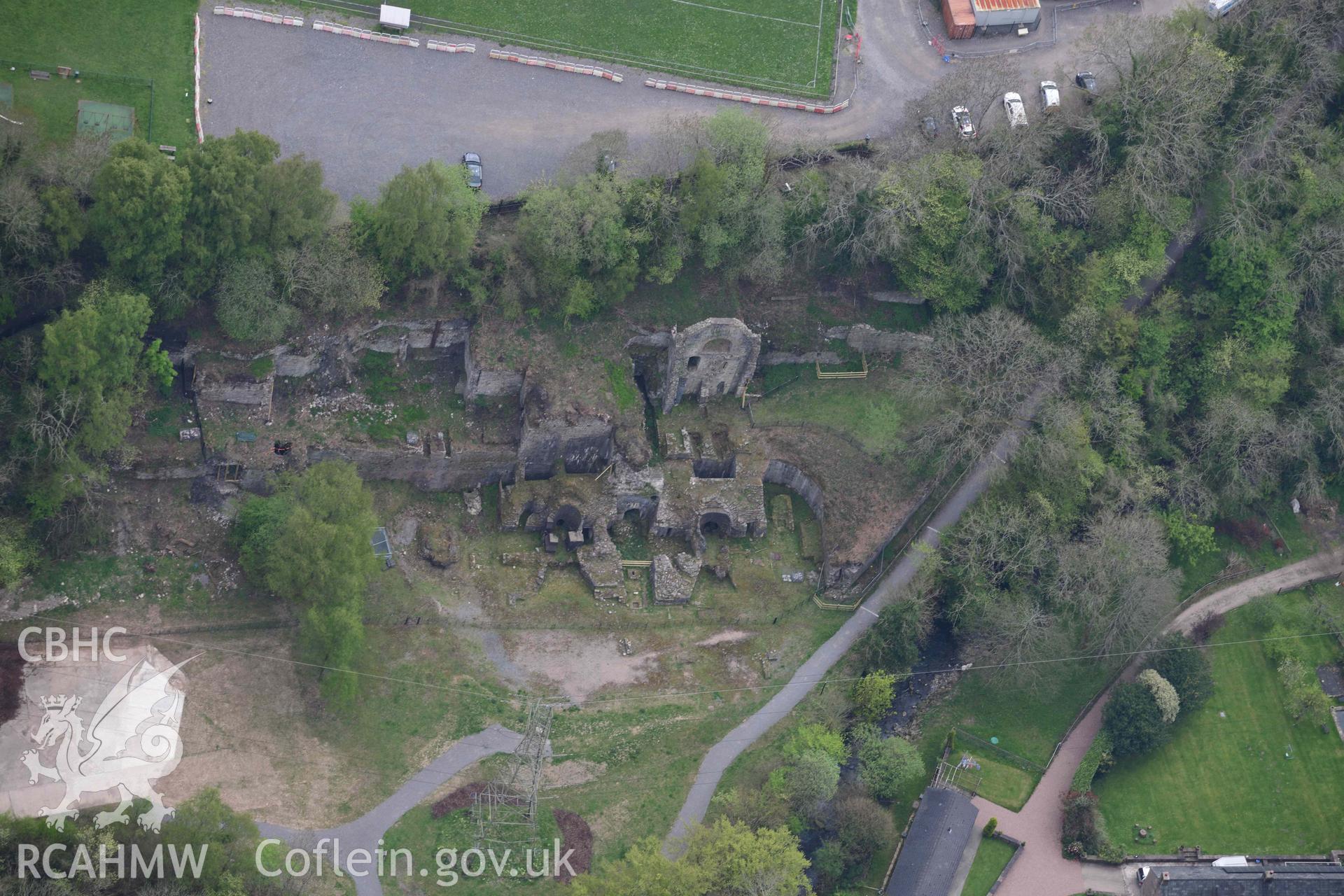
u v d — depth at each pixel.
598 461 183.62
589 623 177.75
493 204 181.00
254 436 171.75
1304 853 178.62
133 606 165.25
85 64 176.50
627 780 169.75
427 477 179.50
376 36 187.00
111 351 159.88
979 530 182.38
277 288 169.50
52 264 162.50
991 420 186.12
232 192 163.25
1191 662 183.38
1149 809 178.75
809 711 176.38
